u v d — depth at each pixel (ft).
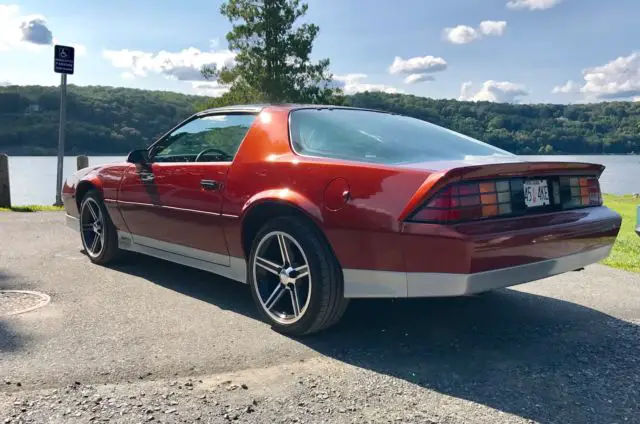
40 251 18.63
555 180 10.32
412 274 9.11
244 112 12.72
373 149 10.61
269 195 10.84
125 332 10.64
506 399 8.09
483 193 9.08
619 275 17.24
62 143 35.17
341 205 9.75
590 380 8.83
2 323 11.03
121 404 7.61
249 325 11.28
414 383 8.60
